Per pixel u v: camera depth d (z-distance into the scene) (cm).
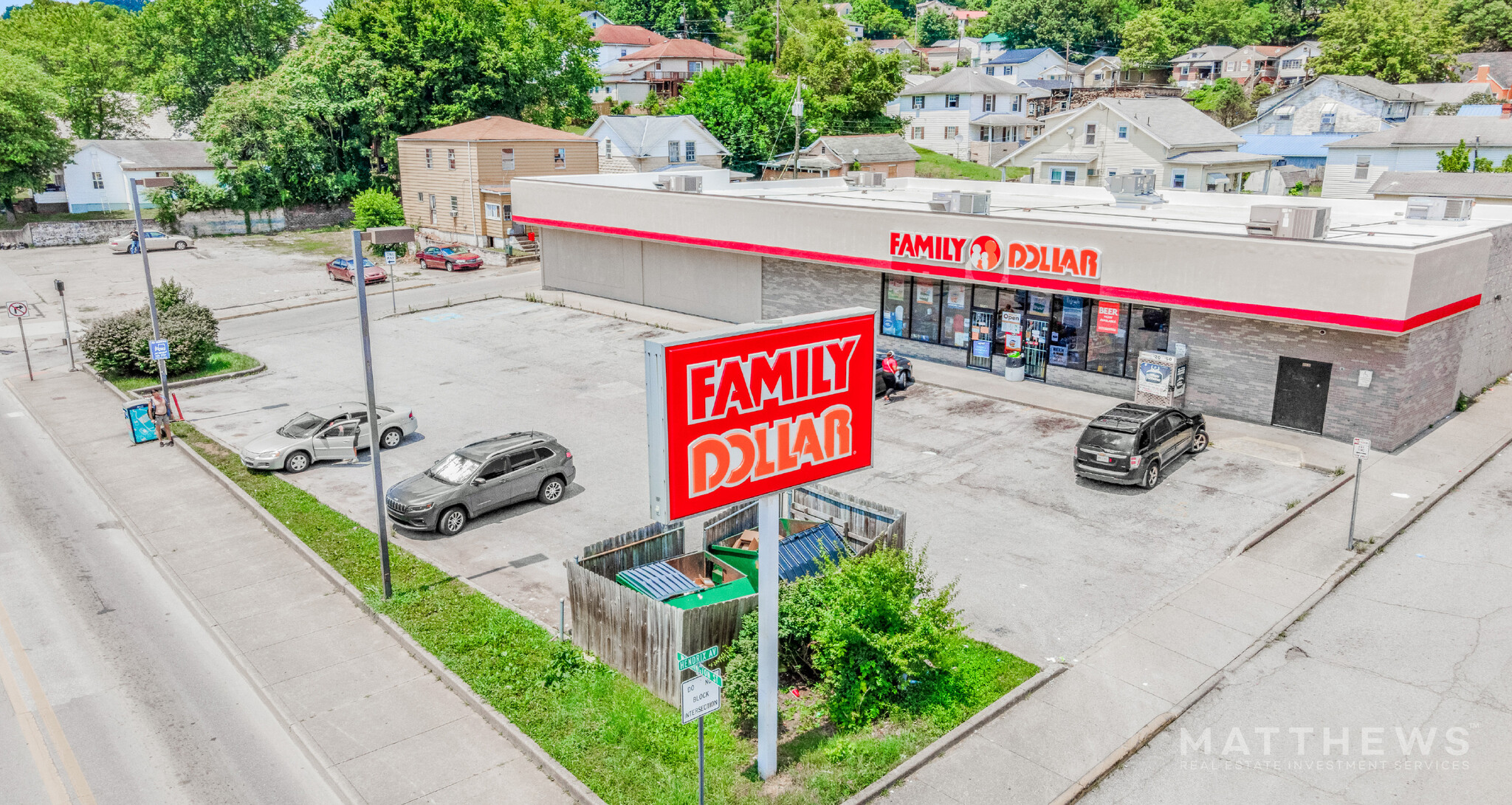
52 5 10788
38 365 3606
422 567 1862
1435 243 2250
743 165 7681
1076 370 2897
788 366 1199
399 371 3331
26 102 6594
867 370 1287
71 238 6575
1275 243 2338
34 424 2922
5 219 7000
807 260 3397
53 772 1288
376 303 4488
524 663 1509
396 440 2594
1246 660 1484
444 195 5944
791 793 1193
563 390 3061
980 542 1905
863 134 8531
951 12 18262
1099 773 1233
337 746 1326
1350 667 1460
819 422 1244
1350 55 9519
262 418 2870
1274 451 2342
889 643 1317
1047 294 2911
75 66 8694
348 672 1516
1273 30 13150
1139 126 6034
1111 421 2158
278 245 6372
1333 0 13075
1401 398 2306
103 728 1388
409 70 7094
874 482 2231
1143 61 12462
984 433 2561
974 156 8762
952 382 3011
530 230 5806
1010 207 3547
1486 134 5853
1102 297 2673
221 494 2300
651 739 1312
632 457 2469
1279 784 1211
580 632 1541
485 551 1945
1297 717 1344
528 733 1334
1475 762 1241
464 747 1322
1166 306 2569
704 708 1080
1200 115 6291
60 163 6875
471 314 4203
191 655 1585
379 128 7125
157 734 1370
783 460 1212
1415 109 7362
